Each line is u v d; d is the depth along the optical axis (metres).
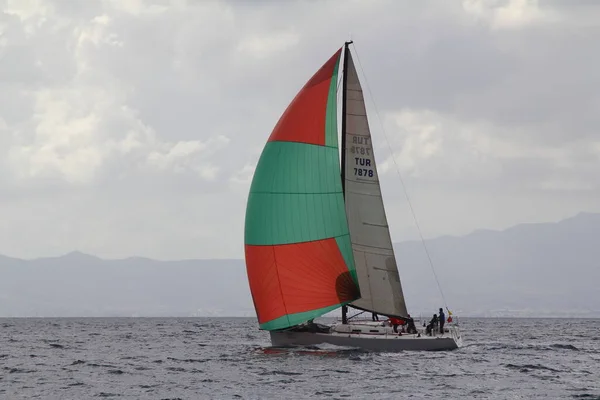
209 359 187.50
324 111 173.00
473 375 149.88
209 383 142.62
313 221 171.50
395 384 138.12
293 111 172.75
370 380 142.00
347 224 173.00
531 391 133.00
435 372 152.00
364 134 177.50
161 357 197.75
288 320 170.50
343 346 173.00
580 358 194.00
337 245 171.75
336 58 174.00
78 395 131.12
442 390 133.25
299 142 172.12
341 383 138.88
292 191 171.50
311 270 171.00
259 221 171.62
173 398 126.94
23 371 165.25
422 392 131.12
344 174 177.50
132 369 167.50
